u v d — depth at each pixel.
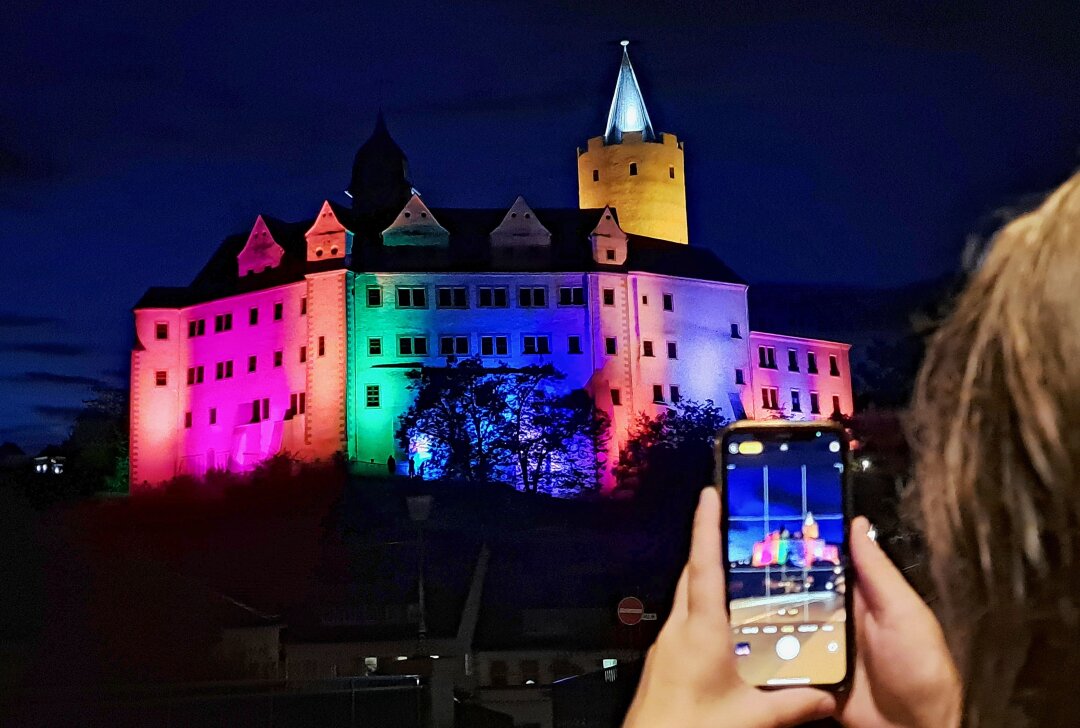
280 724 25.00
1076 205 1.30
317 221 115.56
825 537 2.08
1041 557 1.22
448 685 25.73
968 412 1.32
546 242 117.62
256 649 39.12
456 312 114.31
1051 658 1.22
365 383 112.31
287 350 115.94
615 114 139.88
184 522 105.62
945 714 1.80
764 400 123.31
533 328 114.69
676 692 1.84
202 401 122.00
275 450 114.25
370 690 25.33
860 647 1.91
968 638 1.30
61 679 32.47
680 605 1.94
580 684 23.89
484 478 105.31
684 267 121.31
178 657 36.41
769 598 2.03
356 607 65.62
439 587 72.75
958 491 1.30
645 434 112.81
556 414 109.75
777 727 1.84
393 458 110.00
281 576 88.88
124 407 134.25
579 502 103.00
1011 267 1.33
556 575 82.38
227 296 121.56
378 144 141.88
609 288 116.31
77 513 113.88
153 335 124.12
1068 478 1.21
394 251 116.62
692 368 118.31
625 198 135.00
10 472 120.50
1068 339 1.24
